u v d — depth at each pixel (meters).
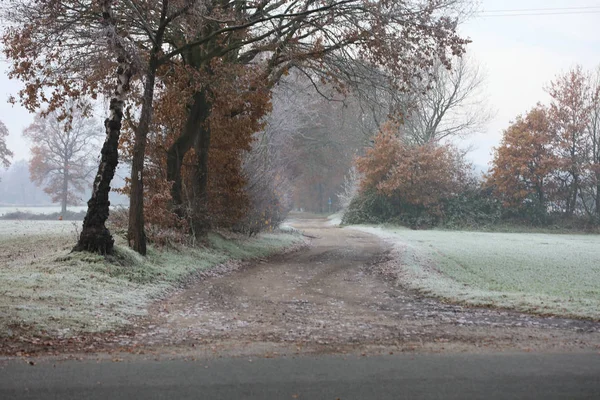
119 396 6.14
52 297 12.96
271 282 19.88
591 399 6.13
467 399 6.12
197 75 23.62
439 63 64.19
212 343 9.85
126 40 18.73
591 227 61.94
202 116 25.92
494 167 64.25
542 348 9.30
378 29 24.08
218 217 28.70
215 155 28.47
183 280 19.17
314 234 48.38
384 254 30.64
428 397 6.20
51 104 20.17
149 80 20.73
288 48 25.92
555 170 63.12
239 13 24.77
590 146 63.91
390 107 27.58
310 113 64.25
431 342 9.97
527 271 23.53
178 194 25.64
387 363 7.97
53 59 19.53
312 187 108.88
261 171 34.69
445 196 64.19
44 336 9.77
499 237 49.34
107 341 9.90
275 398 6.13
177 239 24.16
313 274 22.36
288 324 12.15
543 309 13.85
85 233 18.42
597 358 8.34
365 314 13.81
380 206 65.38
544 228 62.66
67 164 78.69
